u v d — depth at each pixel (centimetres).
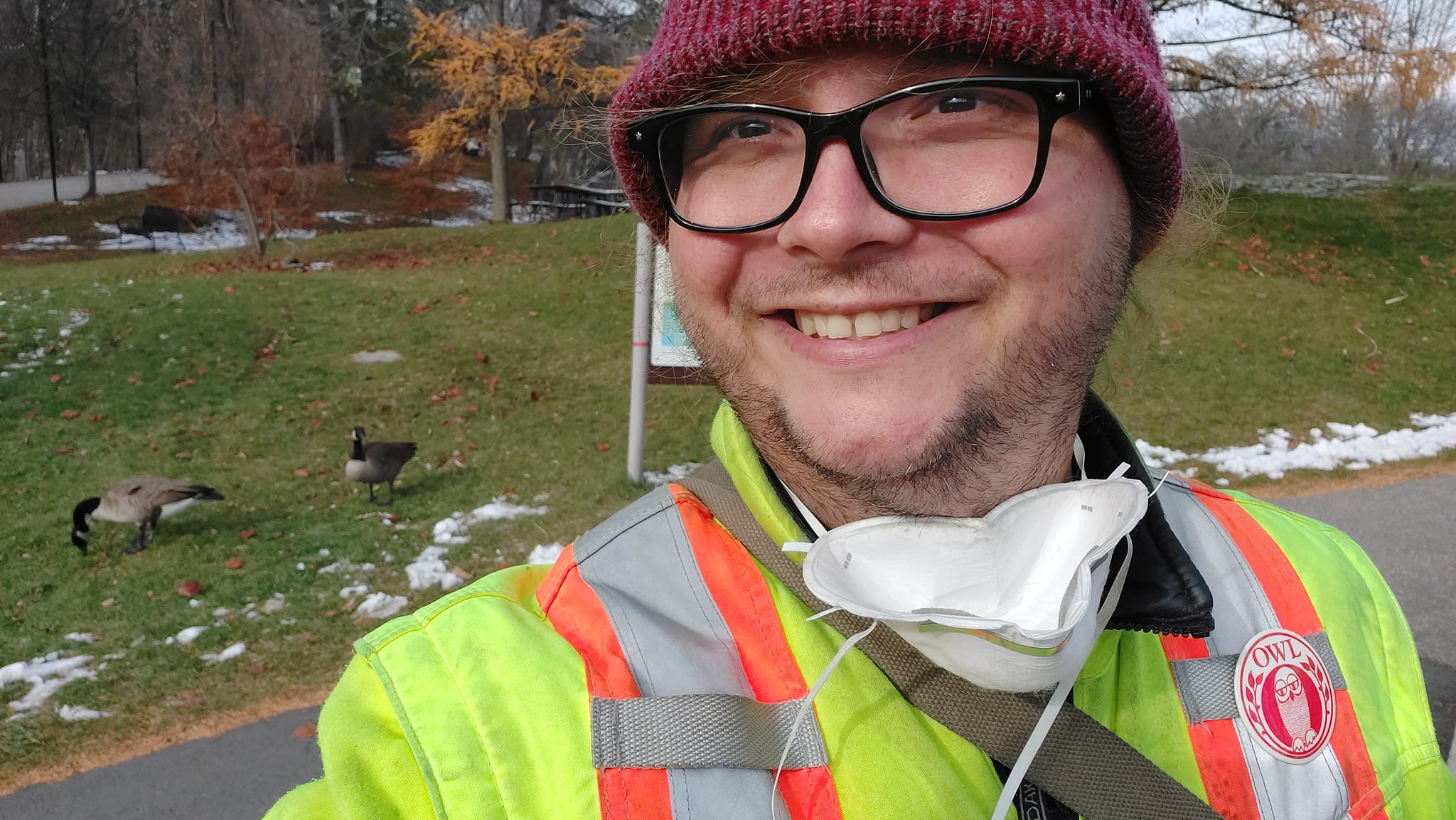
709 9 75
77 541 608
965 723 80
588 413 891
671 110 77
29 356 1015
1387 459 805
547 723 75
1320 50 1005
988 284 73
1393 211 1498
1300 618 102
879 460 74
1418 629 470
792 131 74
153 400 916
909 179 72
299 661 465
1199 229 116
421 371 1009
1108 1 77
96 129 3628
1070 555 76
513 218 3038
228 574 573
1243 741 92
